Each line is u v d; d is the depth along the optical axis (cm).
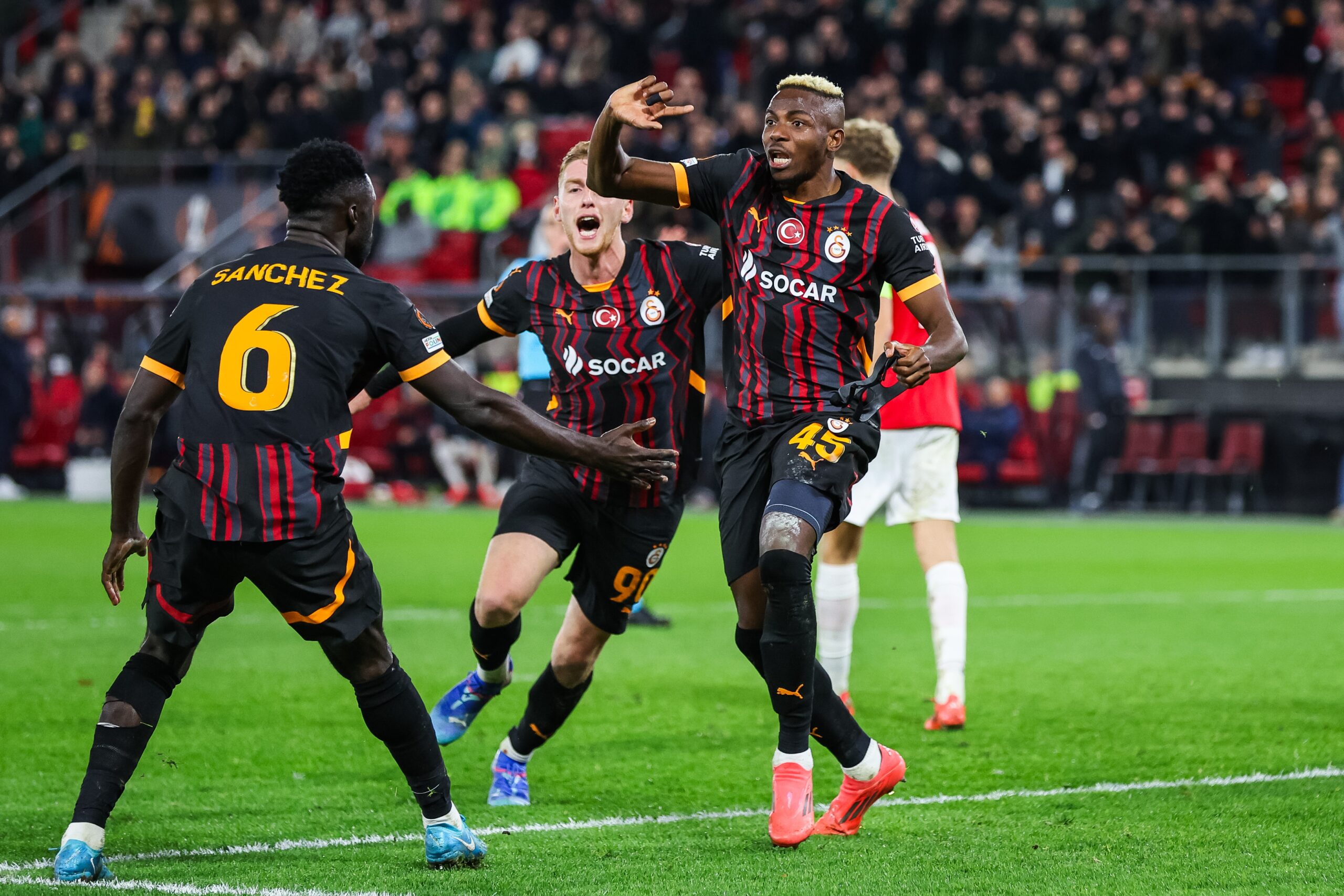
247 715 2152
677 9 8256
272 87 7969
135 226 7538
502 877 1323
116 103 8212
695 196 1522
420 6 8950
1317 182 6681
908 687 2428
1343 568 4325
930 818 1562
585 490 1647
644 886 1293
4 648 2744
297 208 1358
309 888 1281
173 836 1488
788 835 1407
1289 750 1905
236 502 1262
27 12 9600
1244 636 2992
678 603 3575
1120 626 3139
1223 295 6200
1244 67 7638
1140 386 6284
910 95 7431
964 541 5178
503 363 6244
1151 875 1330
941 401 2117
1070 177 6844
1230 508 6184
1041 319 6247
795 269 1471
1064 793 1678
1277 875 1332
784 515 1398
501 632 1653
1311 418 6097
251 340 1287
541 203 7256
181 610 1310
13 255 7575
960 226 6525
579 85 7681
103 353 6638
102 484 6512
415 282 7031
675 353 1666
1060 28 7756
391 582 3841
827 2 7638
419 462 6556
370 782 1739
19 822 1542
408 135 7631
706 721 2117
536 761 1864
